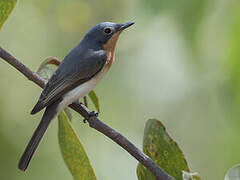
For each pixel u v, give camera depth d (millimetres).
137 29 10805
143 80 12281
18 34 13148
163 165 6742
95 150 12125
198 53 8914
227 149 10781
